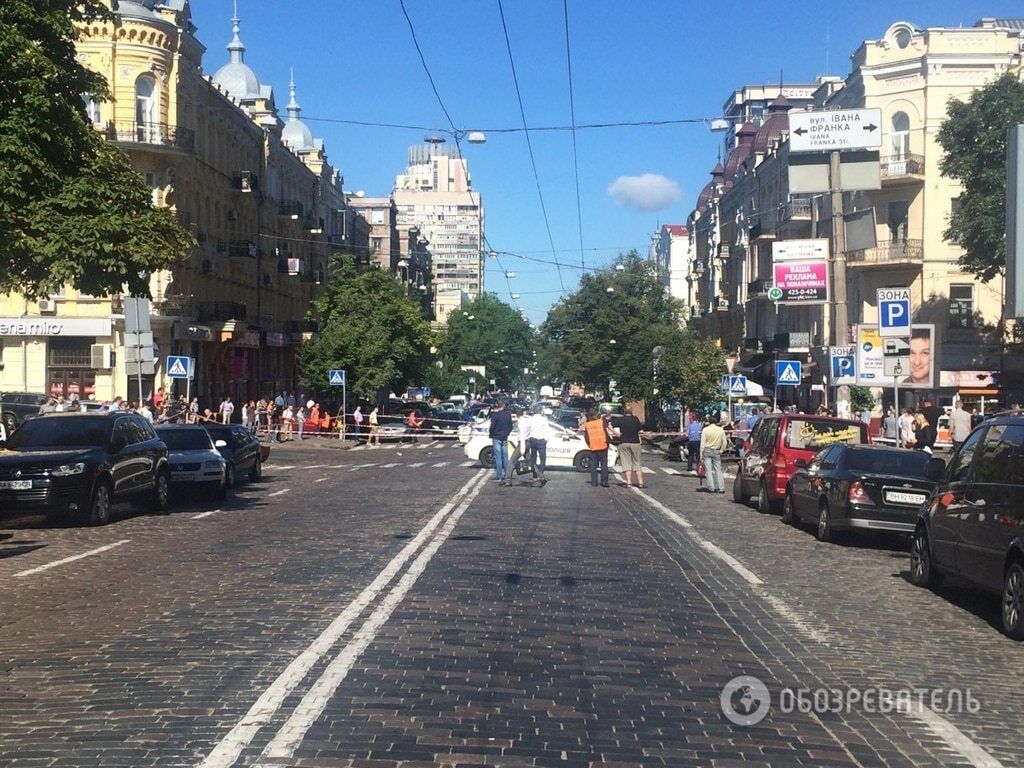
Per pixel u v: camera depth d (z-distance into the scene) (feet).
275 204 229.86
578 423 169.48
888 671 28.07
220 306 180.96
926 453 57.06
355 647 28.22
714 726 22.43
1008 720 23.82
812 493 60.34
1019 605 32.45
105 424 63.98
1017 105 130.00
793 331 203.41
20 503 57.36
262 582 38.86
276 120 238.48
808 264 101.40
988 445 37.60
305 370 200.23
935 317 159.94
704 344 183.93
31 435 62.80
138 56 158.40
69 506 58.08
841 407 92.27
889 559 51.60
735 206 257.75
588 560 45.85
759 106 301.02
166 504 69.77
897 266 162.20
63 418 64.03
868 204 166.61
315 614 32.73
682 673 26.81
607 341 215.10
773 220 213.25
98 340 159.94
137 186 65.46
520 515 64.08
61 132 60.90
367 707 22.88
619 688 25.08
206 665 26.45
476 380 406.21
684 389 172.86
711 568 45.32
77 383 160.35
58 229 59.41
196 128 176.24
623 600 36.55
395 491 82.33
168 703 23.15
